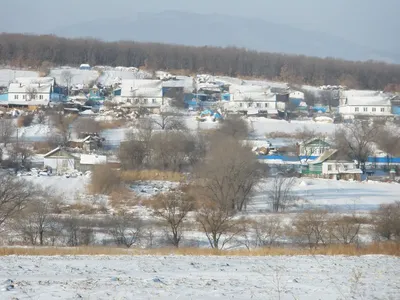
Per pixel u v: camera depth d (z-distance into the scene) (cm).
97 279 7619
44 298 6122
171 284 7156
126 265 9562
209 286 7019
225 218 18850
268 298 6241
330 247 14412
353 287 6912
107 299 6103
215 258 11050
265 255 12006
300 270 8894
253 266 9431
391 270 8869
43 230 18725
